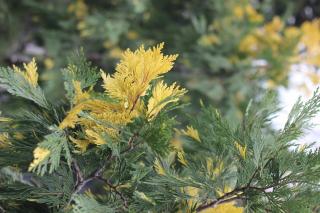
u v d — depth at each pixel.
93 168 1.07
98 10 4.11
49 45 3.79
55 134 0.99
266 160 1.08
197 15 3.95
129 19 4.00
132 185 1.06
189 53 3.46
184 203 1.09
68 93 1.04
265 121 1.21
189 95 3.31
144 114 1.01
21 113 1.06
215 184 1.08
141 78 1.00
